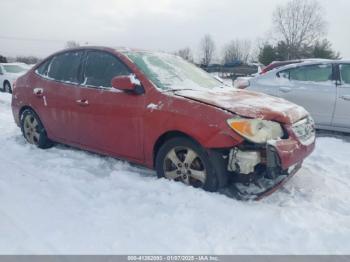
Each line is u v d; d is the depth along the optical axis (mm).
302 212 3352
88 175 4176
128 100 3986
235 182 3637
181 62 4887
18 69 16531
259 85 7180
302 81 6820
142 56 4445
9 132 6465
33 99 5250
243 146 3320
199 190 3510
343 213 3410
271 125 3420
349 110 6301
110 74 4324
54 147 5430
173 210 3268
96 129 4375
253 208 3334
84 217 3158
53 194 3631
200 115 3463
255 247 2791
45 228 2971
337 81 6488
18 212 3242
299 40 54688
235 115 3354
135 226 3018
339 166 4816
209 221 3098
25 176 4125
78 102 4508
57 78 4996
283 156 3314
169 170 3842
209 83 4574
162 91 3834
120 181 3957
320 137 6543
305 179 4293
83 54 4746
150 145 3846
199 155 3518
